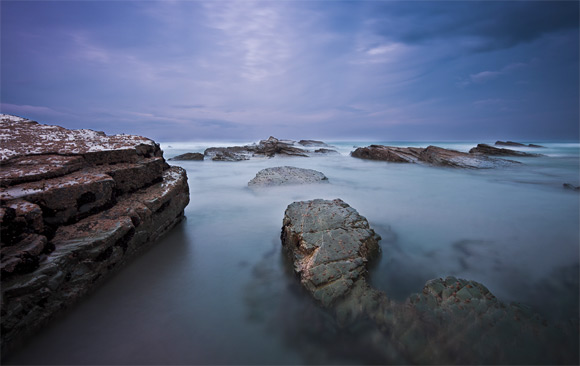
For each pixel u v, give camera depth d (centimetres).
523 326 336
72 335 351
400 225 721
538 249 581
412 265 521
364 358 329
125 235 470
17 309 308
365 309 378
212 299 429
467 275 488
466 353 310
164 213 611
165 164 755
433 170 1761
